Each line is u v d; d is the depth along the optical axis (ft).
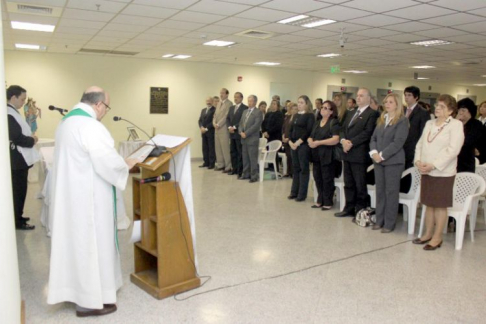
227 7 15.39
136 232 9.37
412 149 14.53
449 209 12.61
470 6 14.16
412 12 15.30
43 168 14.15
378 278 10.05
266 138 26.12
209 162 28.55
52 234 7.75
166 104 32.71
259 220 15.16
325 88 40.65
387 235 13.57
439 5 14.16
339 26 18.25
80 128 7.49
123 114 31.24
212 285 9.46
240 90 35.65
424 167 11.91
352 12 15.61
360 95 14.51
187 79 33.27
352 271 10.47
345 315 8.20
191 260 9.20
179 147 8.74
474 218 13.26
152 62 31.78
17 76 27.81
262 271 10.37
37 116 27.53
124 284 9.41
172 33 20.99
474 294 9.24
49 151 14.87
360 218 14.60
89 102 8.07
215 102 28.45
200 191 20.35
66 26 19.53
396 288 9.49
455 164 11.79
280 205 17.56
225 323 7.80
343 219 15.43
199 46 25.18
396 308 8.52
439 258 11.53
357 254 11.73
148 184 8.79
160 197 8.54
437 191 11.91
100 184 7.68
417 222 15.30
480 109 17.63
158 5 15.37
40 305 8.39
